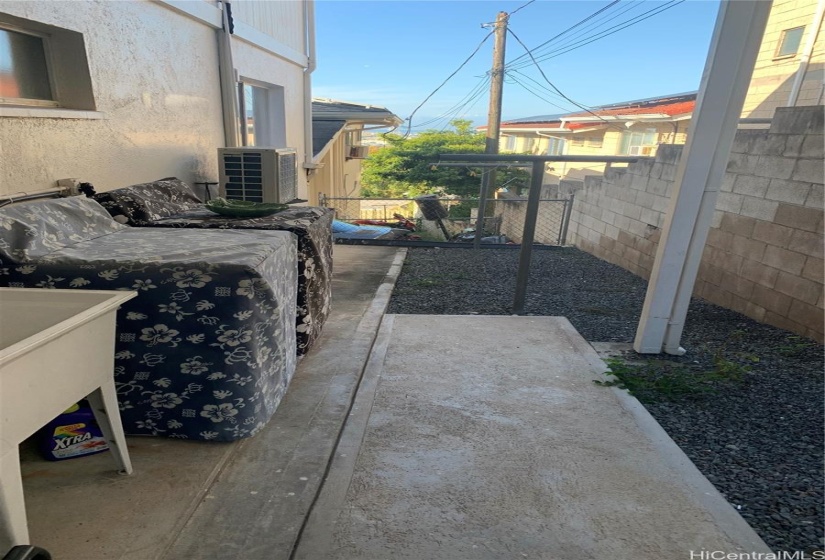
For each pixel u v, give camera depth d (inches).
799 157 117.2
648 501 60.7
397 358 101.7
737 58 84.8
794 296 120.3
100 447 65.8
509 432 75.7
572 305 146.3
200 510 57.3
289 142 216.2
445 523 56.5
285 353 81.9
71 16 84.1
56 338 45.4
